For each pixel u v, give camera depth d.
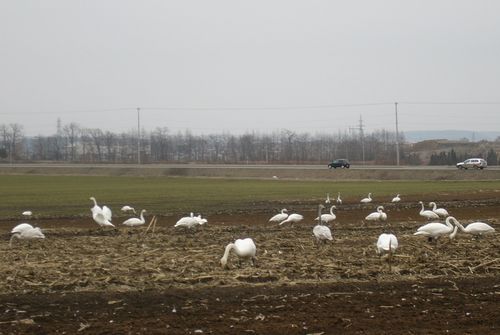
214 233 33.22
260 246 26.97
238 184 81.19
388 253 22.27
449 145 168.88
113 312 16.47
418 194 61.25
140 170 108.06
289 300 17.47
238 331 14.80
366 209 48.38
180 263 22.17
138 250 26.25
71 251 26.16
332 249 25.75
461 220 39.50
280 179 92.50
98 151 194.62
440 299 17.61
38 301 17.41
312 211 47.31
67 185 80.31
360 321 15.55
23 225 27.91
